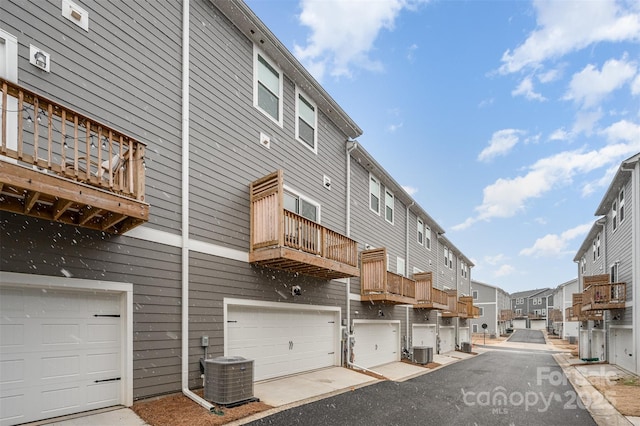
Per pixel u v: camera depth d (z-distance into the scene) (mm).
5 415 4922
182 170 7559
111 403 6039
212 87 8508
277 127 10586
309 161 12031
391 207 18594
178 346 7086
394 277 14859
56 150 5652
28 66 5395
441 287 26641
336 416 7035
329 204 13023
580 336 24047
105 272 6059
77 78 5980
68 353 5621
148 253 6754
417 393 9836
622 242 16781
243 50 9570
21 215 5168
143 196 5641
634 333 14367
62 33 5840
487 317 50000
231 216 8688
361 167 15703
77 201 4812
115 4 6668
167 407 6352
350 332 13203
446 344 24875
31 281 5184
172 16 7766
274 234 8547
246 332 8961
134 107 6797
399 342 17203
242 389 7031
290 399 7902
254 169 9578
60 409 5453
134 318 6395
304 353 10945
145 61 7094
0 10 5164
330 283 12352
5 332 5031
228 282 8406
